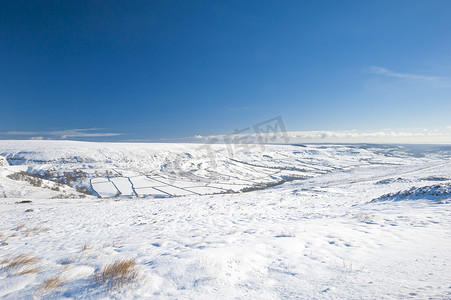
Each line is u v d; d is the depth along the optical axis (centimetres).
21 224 1223
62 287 306
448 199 996
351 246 453
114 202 2575
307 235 556
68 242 726
